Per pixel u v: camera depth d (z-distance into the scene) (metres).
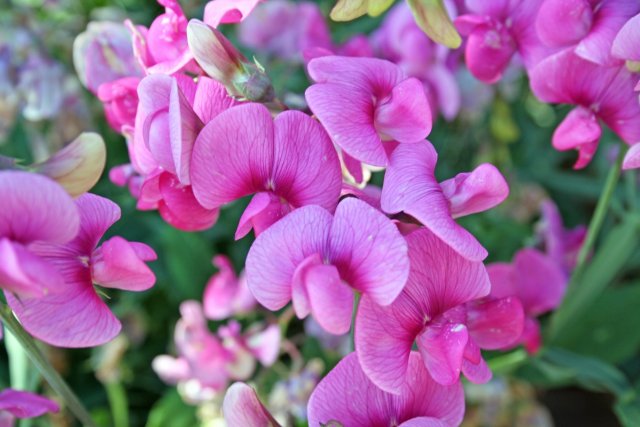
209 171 0.20
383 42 0.35
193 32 0.20
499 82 0.38
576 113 0.24
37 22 0.37
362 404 0.20
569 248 0.34
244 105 0.20
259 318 0.36
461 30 0.25
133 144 0.23
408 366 0.21
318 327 0.33
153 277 0.20
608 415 0.42
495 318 0.21
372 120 0.21
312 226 0.20
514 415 0.36
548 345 0.32
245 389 0.21
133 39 0.23
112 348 0.35
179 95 0.19
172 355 0.37
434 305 0.20
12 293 0.19
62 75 0.37
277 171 0.20
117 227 0.37
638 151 0.21
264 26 0.38
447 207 0.20
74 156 0.19
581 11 0.22
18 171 0.19
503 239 0.37
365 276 0.19
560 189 0.43
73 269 0.20
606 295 0.36
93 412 0.36
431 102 0.35
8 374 0.37
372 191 0.23
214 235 0.37
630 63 0.22
